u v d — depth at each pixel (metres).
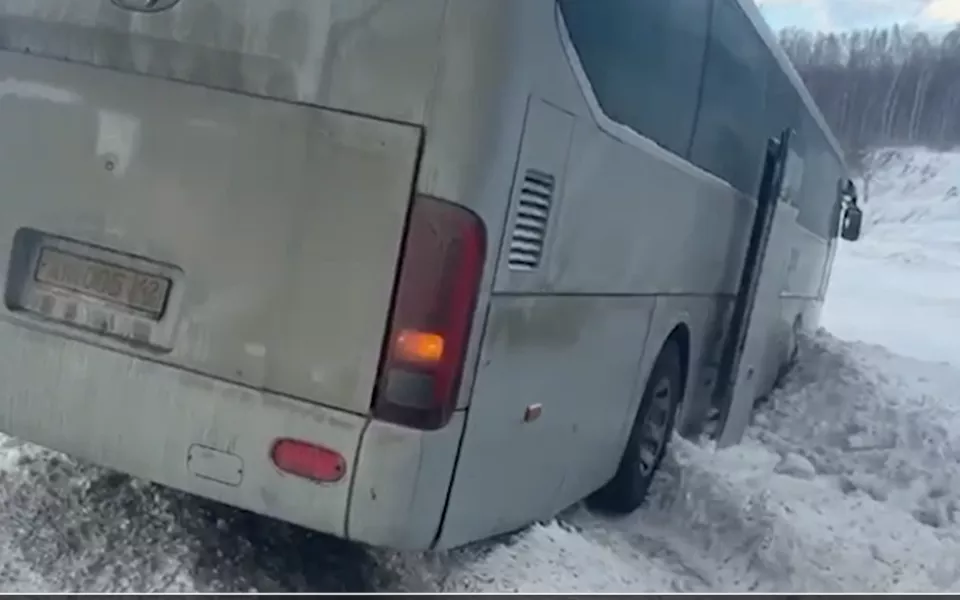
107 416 4.04
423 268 3.76
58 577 4.23
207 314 3.94
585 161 4.56
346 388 3.81
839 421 10.20
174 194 3.98
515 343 4.22
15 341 4.13
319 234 3.83
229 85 3.93
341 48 3.81
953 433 10.23
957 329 26.28
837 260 44.06
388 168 3.77
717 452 8.00
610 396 5.59
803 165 9.77
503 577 4.73
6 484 4.93
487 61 3.74
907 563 6.46
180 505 5.00
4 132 4.18
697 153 6.48
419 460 3.78
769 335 9.56
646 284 5.75
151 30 4.02
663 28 5.38
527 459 4.63
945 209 51.09
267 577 4.50
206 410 3.91
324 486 3.80
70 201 4.11
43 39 4.16
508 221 3.93
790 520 6.59
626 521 6.41
